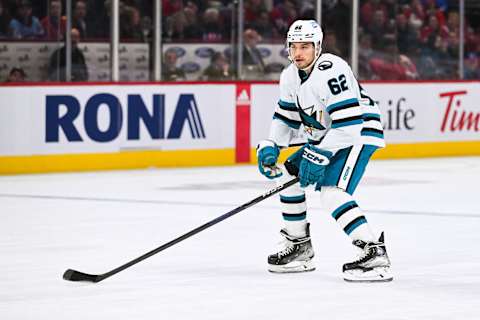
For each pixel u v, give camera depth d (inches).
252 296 583.2
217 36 1433.3
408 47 1545.3
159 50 1379.2
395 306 558.9
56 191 1075.9
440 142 1487.5
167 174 1241.4
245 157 1370.6
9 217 899.4
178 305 560.1
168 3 1390.3
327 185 626.5
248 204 625.0
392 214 927.7
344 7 1488.7
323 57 617.3
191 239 784.3
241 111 1362.0
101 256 717.3
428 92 1471.5
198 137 1334.9
